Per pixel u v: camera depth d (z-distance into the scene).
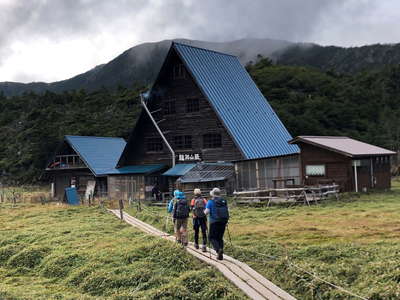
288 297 11.76
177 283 13.35
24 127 92.12
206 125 42.78
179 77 44.69
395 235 18.48
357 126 83.50
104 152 54.41
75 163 52.84
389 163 41.56
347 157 35.38
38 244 21.73
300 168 37.84
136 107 97.06
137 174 44.19
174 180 41.22
